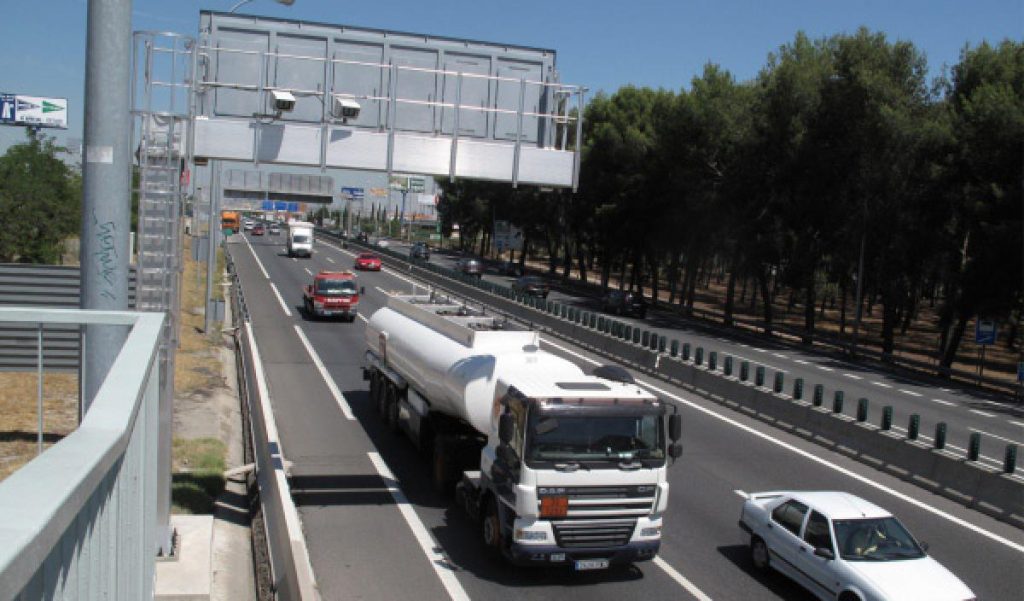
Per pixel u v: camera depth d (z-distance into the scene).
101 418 2.99
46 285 16.67
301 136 13.09
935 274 44.62
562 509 10.11
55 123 45.06
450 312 18.22
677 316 57.12
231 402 20.88
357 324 36.78
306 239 76.25
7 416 15.36
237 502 13.45
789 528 10.73
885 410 17.39
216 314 28.31
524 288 60.91
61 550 2.22
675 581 10.80
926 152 39.34
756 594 10.46
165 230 10.16
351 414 20.12
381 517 12.84
